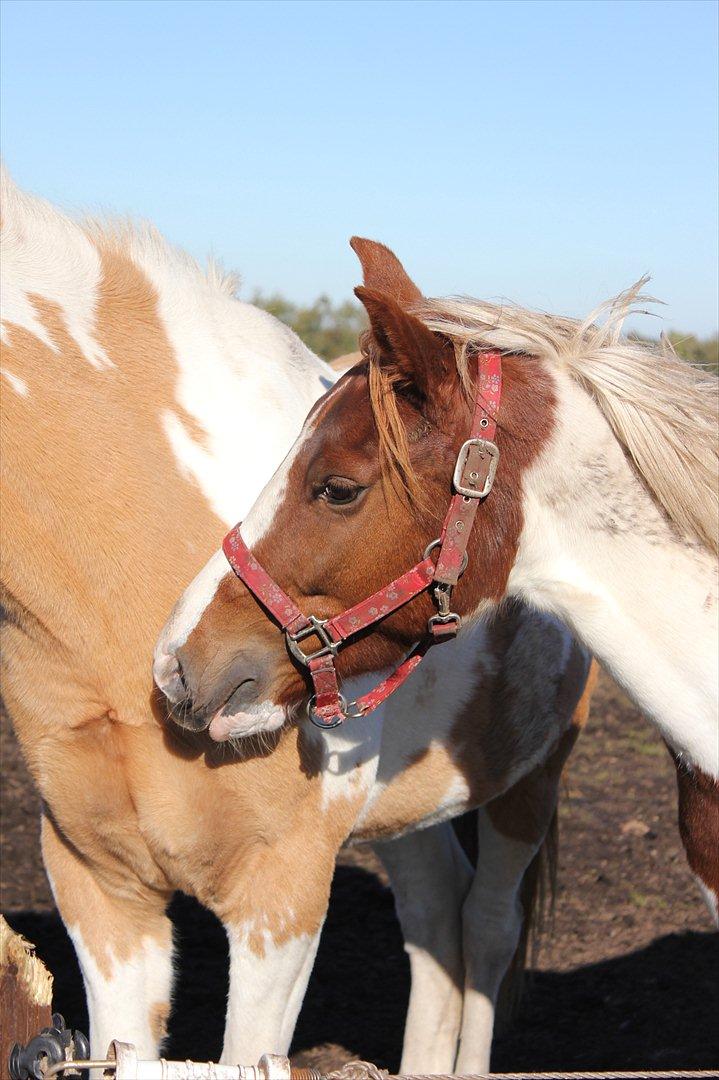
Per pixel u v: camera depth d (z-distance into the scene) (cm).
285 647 225
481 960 351
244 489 255
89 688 242
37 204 263
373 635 224
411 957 354
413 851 351
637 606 218
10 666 252
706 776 219
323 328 1499
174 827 243
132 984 256
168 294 268
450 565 213
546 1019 391
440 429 213
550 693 325
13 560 239
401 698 287
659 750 658
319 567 217
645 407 215
